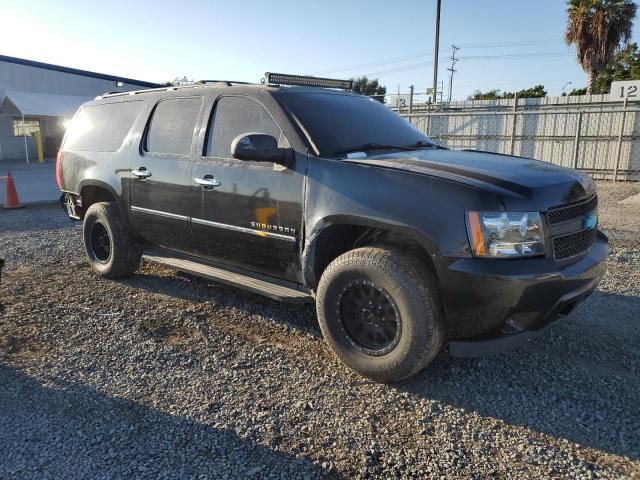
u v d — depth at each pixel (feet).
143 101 17.17
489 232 9.89
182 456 8.87
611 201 39.27
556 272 10.11
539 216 10.16
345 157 12.12
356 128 13.64
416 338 10.48
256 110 13.62
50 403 10.55
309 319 14.92
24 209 38.34
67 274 19.60
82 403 10.56
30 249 24.07
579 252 11.28
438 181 10.46
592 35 91.71
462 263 9.96
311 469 8.55
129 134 17.12
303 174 12.12
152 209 16.11
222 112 14.46
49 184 53.83
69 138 19.88
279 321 14.78
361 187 11.20
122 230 17.65
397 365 10.77
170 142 15.69
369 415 10.09
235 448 9.09
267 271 13.64
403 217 10.55
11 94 83.51
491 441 9.25
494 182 10.39
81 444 9.20
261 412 10.19
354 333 11.59
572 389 10.94
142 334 13.89
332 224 11.53
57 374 11.75
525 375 11.55
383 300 10.99
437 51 89.45
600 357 12.39
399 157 12.19
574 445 9.11
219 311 15.55
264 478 8.33
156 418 10.01
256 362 12.33
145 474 8.42
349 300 11.54
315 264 12.12
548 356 12.44
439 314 10.61
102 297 16.81
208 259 15.21
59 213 36.35
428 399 10.63
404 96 70.38
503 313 9.98
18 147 95.66
